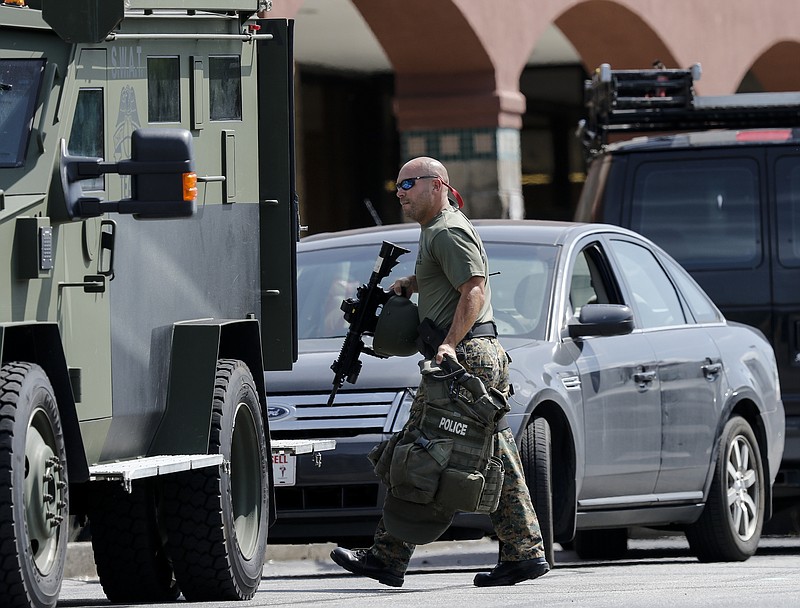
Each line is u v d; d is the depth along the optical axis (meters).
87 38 24.95
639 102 59.00
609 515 38.91
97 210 24.89
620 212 50.69
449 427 28.45
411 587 32.31
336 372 30.09
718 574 35.03
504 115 80.69
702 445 41.94
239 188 31.27
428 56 80.06
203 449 28.28
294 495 34.91
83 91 26.38
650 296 42.09
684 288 44.16
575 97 121.12
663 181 50.69
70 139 25.91
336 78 116.94
